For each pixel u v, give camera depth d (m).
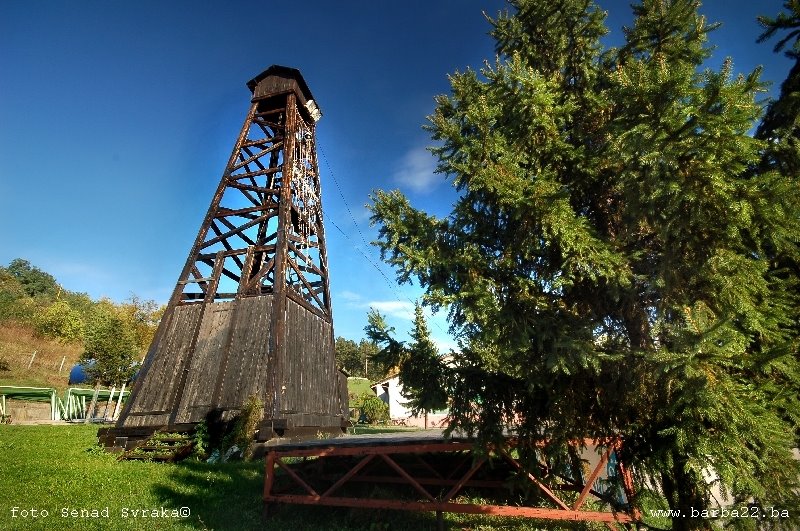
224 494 8.87
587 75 5.15
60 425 20.16
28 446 13.23
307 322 16.69
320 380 16.45
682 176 2.94
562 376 4.32
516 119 4.30
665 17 4.41
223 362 14.47
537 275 4.65
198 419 13.63
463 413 4.88
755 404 3.00
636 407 4.02
